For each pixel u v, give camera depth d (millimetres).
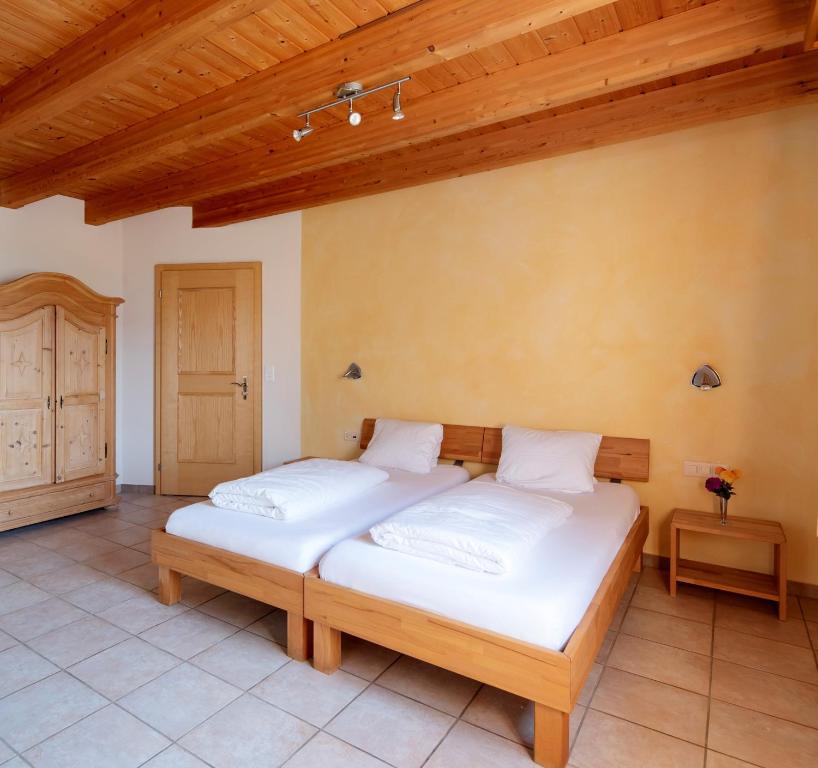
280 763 1696
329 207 4504
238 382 4812
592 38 2414
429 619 1881
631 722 1902
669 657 2330
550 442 3359
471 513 2256
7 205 4180
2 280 4223
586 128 3105
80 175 3645
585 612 1876
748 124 3002
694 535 3197
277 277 4719
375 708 1975
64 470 4117
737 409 3066
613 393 3404
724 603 2855
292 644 2301
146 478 5035
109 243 4957
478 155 3451
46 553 3508
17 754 1722
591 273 3459
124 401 5047
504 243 3758
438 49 2123
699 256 3145
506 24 1970
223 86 2818
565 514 2531
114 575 3168
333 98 2520
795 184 2904
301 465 3303
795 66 2607
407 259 4156
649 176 3270
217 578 2516
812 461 2896
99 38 2336
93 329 4336
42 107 2664
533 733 1855
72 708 1953
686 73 2758
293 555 2285
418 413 4141
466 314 3918
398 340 4215
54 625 2568
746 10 2102
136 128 3256
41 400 3971
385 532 2170
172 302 4902
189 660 2279
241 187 3852
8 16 2271
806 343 2895
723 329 3092
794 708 1988
